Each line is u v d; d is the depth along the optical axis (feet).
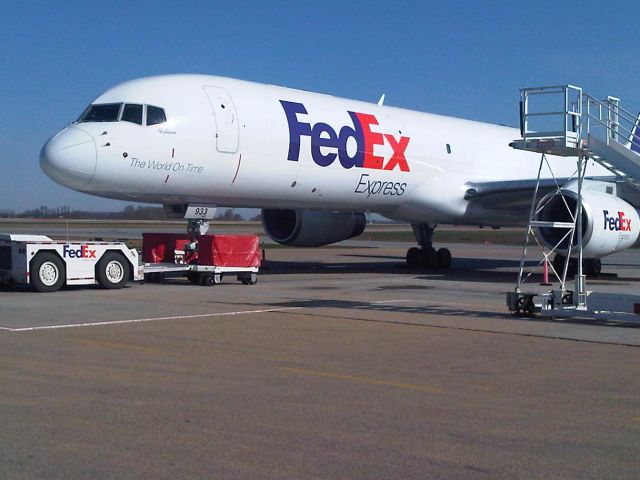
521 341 34.42
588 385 25.46
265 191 62.44
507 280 69.82
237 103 60.18
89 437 19.15
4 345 32.19
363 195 69.31
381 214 77.10
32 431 19.62
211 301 49.32
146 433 19.52
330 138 65.16
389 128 71.15
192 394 23.68
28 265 53.78
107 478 16.30
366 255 116.98
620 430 20.20
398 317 42.09
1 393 23.58
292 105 63.98
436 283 65.82
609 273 84.02
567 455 18.08
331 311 44.47
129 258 58.75
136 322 39.34
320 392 24.13
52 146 53.47
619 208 50.57
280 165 61.93
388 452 18.21
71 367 27.63
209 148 57.77
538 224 44.16
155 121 55.88
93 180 53.93
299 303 48.60
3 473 16.53
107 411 21.57
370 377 26.43
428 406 22.53
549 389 24.85
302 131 63.26
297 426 20.29
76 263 55.93
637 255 142.51
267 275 74.28
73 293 54.13
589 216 48.57
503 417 21.38
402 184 71.87
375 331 36.94
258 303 48.37
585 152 44.91
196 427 20.10
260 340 33.94
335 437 19.35
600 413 21.91
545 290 59.16
